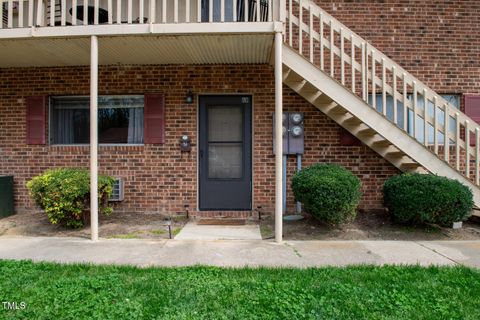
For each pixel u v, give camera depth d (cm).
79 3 717
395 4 730
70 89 725
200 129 721
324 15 591
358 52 723
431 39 729
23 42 573
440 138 722
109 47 602
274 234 573
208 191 720
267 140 712
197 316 288
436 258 447
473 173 709
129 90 718
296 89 668
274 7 528
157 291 334
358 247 498
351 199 555
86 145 728
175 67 714
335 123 712
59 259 442
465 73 727
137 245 509
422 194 556
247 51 626
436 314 293
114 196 699
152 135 713
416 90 590
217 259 443
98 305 305
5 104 733
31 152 729
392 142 589
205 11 702
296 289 336
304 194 569
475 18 732
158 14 708
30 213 717
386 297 321
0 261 423
